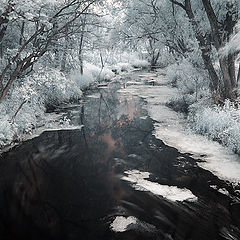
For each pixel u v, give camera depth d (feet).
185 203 20.51
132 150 31.45
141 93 67.46
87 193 21.97
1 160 27.55
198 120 35.42
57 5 38.50
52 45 42.27
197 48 42.93
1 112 33.06
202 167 25.88
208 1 34.37
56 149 31.53
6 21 30.81
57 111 48.91
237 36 30.86
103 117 46.39
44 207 19.92
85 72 76.23
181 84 64.23
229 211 19.47
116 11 53.42
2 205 20.07
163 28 50.31
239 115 31.22
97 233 17.16
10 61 31.83
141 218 18.74
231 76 36.42
